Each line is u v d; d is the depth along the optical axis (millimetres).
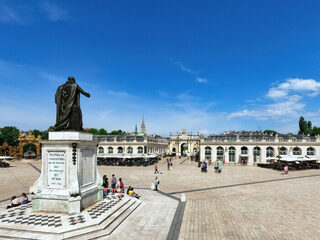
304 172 36625
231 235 10820
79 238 9703
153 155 53719
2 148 65875
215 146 57219
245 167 46375
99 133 112688
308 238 10453
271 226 11984
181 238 10422
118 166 48719
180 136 103750
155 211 14484
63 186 12109
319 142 52875
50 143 12234
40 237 9422
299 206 15828
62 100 12984
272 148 54375
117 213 12625
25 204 14000
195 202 16969
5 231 9977
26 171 37531
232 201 17297
